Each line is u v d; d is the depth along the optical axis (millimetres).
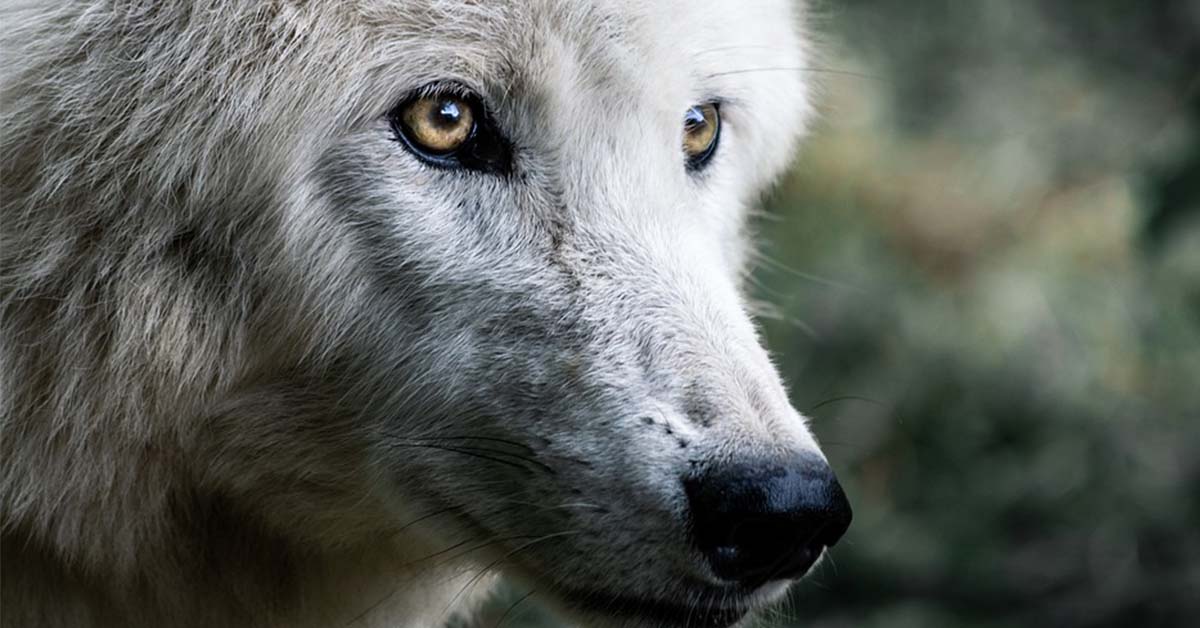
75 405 5957
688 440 5648
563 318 5938
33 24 5883
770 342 14352
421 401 6094
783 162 7965
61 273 5871
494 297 5977
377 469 6250
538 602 6176
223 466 6184
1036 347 14977
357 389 6148
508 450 5996
